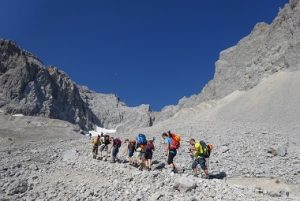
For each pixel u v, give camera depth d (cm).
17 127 17050
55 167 2406
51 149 3806
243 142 3509
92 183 1939
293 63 13525
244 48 18500
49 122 19038
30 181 2047
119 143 2605
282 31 15325
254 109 11338
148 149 2247
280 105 10431
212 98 18612
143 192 1709
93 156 2783
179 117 17725
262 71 15012
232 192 1670
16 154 3356
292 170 2578
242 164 2703
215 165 2648
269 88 12725
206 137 3959
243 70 17300
